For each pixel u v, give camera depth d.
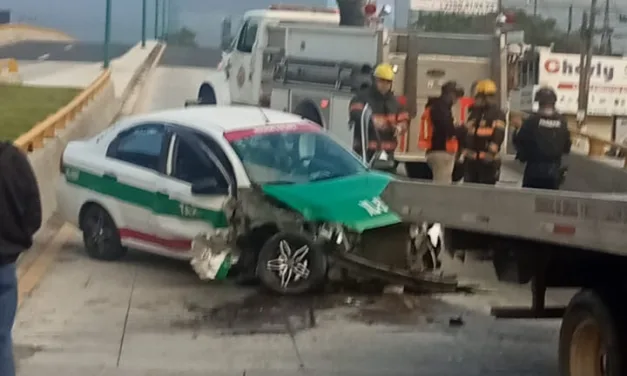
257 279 10.71
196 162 10.88
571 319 6.40
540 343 8.84
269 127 11.20
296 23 19.19
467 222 6.65
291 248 10.28
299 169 10.80
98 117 24.64
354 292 10.51
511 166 20.09
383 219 10.04
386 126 14.62
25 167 6.06
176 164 11.05
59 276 11.15
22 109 27.52
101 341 8.75
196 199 10.64
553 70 32.41
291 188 10.38
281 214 10.25
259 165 10.66
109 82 30.20
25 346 8.53
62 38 92.69
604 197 5.64
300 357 8.37
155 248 11.25
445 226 6.87
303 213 10.12
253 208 10.36
